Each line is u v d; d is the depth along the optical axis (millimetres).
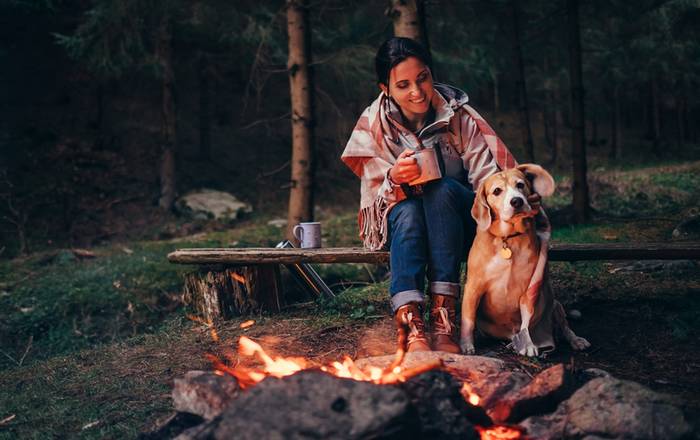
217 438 2031
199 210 13453
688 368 3164
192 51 16750
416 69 3469
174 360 3801
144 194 14117
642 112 26781
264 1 11773
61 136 15289
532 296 3238
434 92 3623
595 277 4945
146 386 3391
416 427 2107
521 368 3119
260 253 4398
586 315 4066
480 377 2652
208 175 15875
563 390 2516
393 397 2066
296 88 7348
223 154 17125
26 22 17188
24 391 3529
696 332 3623
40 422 3016
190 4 12055
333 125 17797
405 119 3691
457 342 3596
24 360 6352
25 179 13461
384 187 3506
